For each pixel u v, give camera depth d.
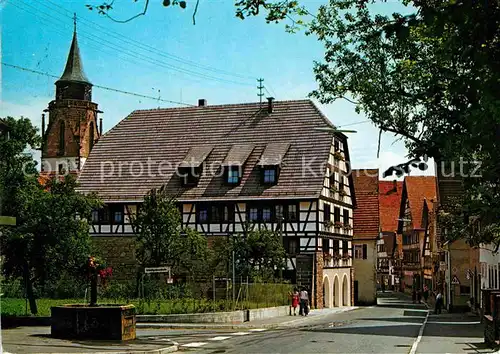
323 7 23.23
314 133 51.19
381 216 102.69
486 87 6.09
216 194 49.72
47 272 27.95
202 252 41.47
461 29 6.11
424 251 76.19
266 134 52.53
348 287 56.81
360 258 63.56
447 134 7.07
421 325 30.30
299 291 42.16
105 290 41.47
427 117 8.30
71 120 97.81
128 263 50.47
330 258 50.22
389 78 21.16
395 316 40.00
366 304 62.78
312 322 34.34
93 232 51.50
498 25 5.99
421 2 6.27
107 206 51.50
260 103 54.97
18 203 27.08
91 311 19.92
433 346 19.75
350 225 57.94
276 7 12.77
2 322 26.33
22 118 27.72
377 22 21.81
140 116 57.72
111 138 56.53
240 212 49.00
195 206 50.00
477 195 8.66
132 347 18.06
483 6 5.93
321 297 47.97
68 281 41.31
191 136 54.56
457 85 6.43
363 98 22.05
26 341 18.91
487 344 20.36
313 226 47.50
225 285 40.19
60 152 97.88
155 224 40.41
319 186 48.03
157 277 42.94
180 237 42.22
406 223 89.06
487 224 8.59
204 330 27.55
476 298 44.84
